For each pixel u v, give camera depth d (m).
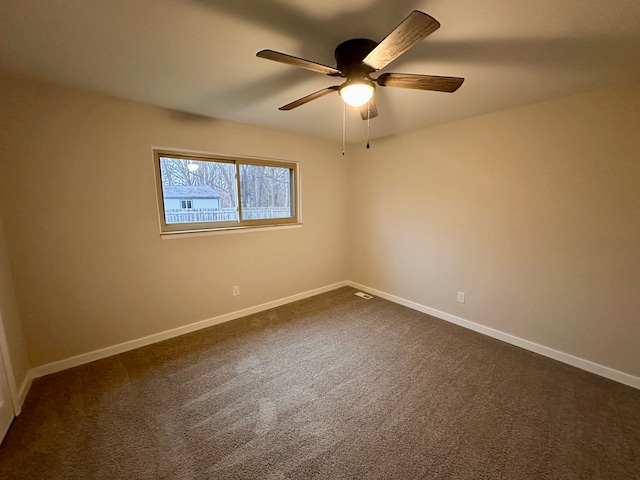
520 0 1.05
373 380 1.98
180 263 2.58
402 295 3.42
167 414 1.66
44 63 1.57
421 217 3.10
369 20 1.19
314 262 3.69
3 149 1.77
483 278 2.64
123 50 1.43
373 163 3.55
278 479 1.28
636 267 1.87
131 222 2.29
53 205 1.96
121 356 2.27
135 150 2.24
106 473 1.31
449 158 2.78
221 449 1.43
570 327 2.17
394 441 1.48
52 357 2.04
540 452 1.42
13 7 1.08
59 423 1.59
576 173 2.05
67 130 1.96
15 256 1.85
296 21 1.19
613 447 1.45
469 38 1.31
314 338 2.58
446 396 1.82
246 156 2.90
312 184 3.52
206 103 2.22
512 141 2.34
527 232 2.33
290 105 1.69
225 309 2.93
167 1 1.06
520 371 2.09
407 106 2.27
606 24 1.19
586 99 1.96
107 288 2.22
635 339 1.91
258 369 2.11
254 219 3.12
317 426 1.58
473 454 1.41
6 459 1.37
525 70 1.64
